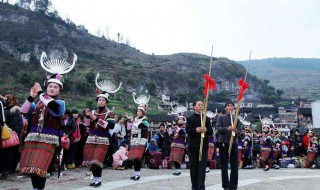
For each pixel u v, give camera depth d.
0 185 7.82
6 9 115.38
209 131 7.56
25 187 7.61
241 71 143.25
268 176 12.09
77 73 92.44
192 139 7.54
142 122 9.83
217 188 8.63
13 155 9.45
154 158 14.04
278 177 11.75
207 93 7.39
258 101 125.12
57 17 130.38
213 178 10.91
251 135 17.83
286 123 84.44
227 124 8.31
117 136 13.33
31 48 101.44
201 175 7.34
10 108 9.16
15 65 89.94
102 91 8.45
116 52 138.25
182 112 12.79
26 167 5.44
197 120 7.57
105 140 8.20
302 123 86.44
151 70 119.94
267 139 16.45
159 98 103.69
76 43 124.06
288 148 20.00
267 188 8.98
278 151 17.31
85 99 73.12
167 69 124.88
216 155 15.62
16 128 8.94
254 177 11.59
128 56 137.75
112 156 12.88
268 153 16.41
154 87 107.12
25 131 9.66
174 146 11.75
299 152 19.48
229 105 8.48
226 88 135.38
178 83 119.31
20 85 73.38
